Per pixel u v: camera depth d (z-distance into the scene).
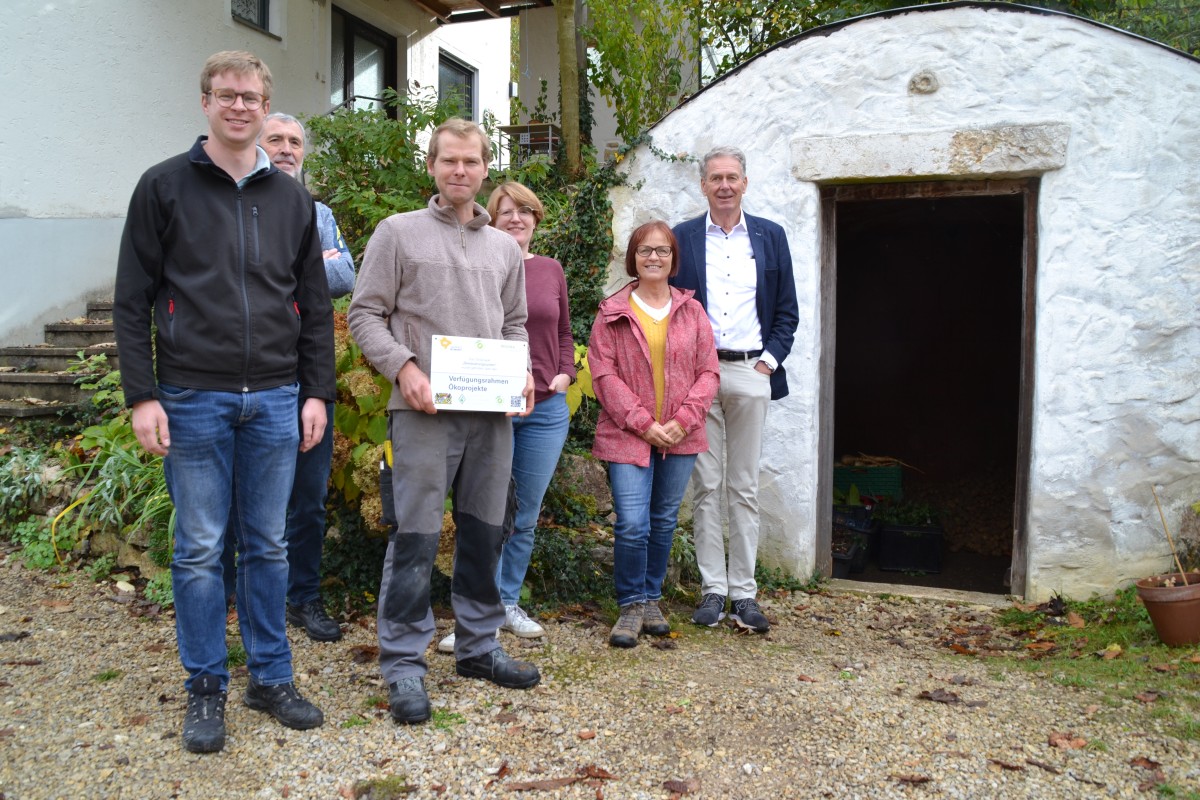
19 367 5.98
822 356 5.31
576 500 5.03
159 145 7.25
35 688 3.20
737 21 8.55
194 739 2.75
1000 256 8.94
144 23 7.04
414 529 3.10
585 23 9.73
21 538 4.64
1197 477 4.70
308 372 2.97
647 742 2.95
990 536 7.56
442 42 11.64
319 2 9.12
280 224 2.83
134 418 2.63
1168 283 4.68
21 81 6.10
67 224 6.46
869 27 4.97
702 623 4.28
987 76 4.82
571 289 5.52
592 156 7.54
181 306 2.69
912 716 3.21
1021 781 2.75
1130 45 4.65
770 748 2.93
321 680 3.37
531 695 3.29
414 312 3.07
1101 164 4.71
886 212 7.63
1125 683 3.56
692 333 3.98
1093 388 4.76
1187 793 2.66
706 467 4.30
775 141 5.16
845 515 6.50
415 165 7.30
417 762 2.77
